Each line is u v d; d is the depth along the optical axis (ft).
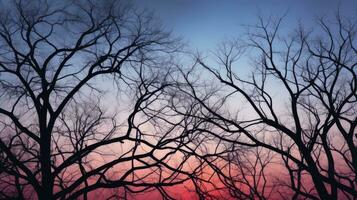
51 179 50.57
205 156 51.96
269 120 64.23
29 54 55.06
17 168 50.83
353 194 59.11
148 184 50.67
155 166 51.47
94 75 55.52
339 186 59.98
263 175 76.38
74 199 52.37
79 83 54.85
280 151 61.72
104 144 52.37
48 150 52.11
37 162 52.60
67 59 55.77
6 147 48.96
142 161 52.31
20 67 54.65
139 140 52.24
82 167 56.75
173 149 51.70
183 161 51.16
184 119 55.01
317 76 67.92
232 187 51.62
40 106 53.93
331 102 65.16
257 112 65.10
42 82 54.49
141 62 56.34
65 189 50.52
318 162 72.38
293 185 68.28
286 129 64.39
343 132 64.49
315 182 62.18
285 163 70.28
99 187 51.21
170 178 51.88
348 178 66.28
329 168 64.39
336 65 66.69
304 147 63.21
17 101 52.65
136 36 57.93
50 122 53.36
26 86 54.39
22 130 51.90
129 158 51.85
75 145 60.95
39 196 49.39
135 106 52.54
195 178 50.08
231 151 53.93
